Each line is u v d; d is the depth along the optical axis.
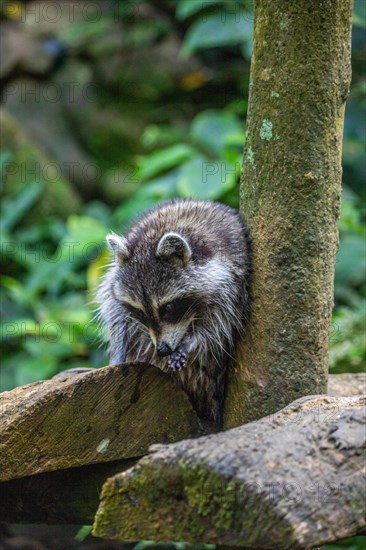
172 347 5.39
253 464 3.34
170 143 13.55
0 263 11.45
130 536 3.55
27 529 6.92
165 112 14.27
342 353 8.02
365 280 9.84
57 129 13.95
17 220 12.20
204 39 9.97
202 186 9.15
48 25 14.49
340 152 4.72
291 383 4.69
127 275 5.71
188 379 5.36
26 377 8.93
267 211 4.71
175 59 14.34
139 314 5.66
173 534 3.46
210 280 5.27
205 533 3.39
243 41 10.23
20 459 4.47
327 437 3.56
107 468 4.89
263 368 4.76
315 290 4.67
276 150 4.62
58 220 12.46
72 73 14.39
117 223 11.19
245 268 4.93
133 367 4.70
